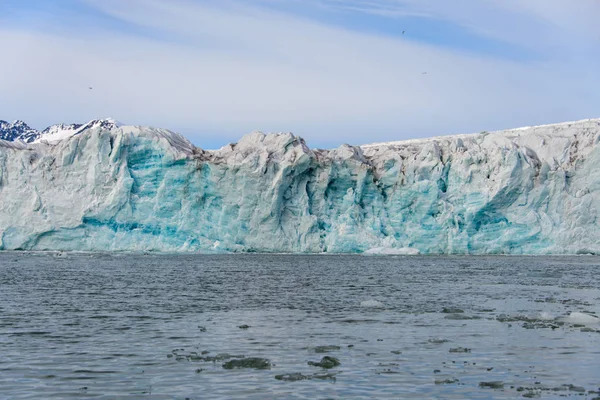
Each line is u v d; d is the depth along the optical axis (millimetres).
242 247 91750
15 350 24281
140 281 50906
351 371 21391
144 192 90375
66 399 18281
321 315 33312
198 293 43031
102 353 23828
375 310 35344
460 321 31453
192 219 90562
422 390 19281
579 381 20328
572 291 46312
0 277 53250
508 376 20875
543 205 93812
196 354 23688
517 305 38000
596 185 94250
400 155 99438
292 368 21766
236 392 19016
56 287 45750
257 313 33875
